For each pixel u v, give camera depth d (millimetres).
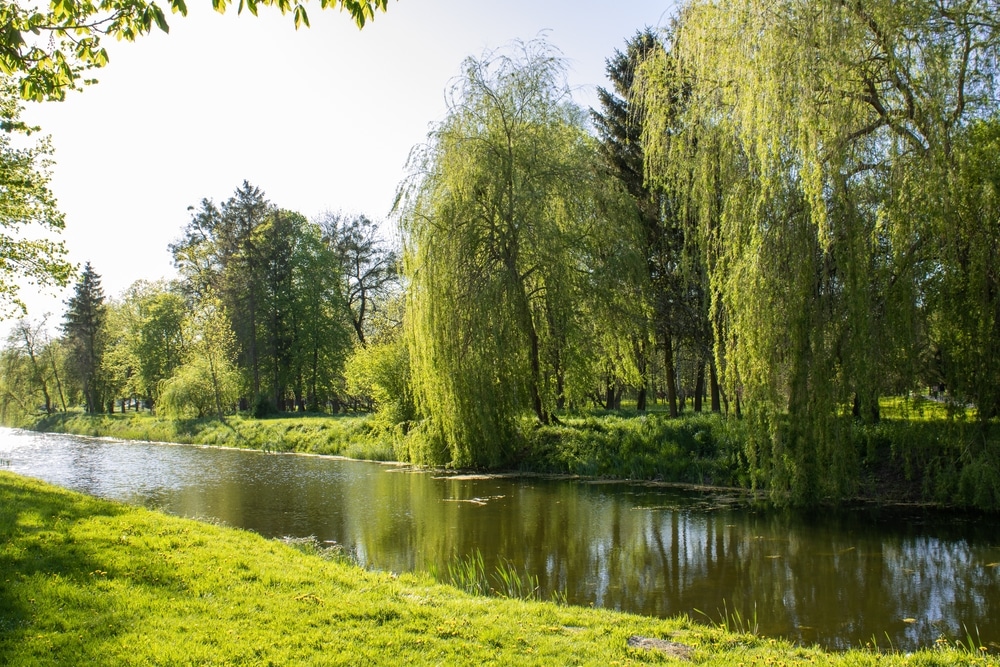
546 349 22969
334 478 21891
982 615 9039
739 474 18516
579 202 21859
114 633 6211
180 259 52781
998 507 13812
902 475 16156
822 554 12125
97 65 7594
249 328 49062
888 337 14000
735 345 16109
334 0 6516
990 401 14008
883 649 7953
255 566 8578
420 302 21250
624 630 7379
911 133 13484
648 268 23500
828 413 14508
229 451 32312
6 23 6879
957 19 13430
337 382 51312
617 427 22484
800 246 14398
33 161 18078
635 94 21875
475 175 21078
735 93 15406
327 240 51969
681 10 16859
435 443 23250
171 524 10492
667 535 13727
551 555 12461
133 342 56312
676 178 19656
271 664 5746
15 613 6426
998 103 13922
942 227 13016
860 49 13258
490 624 7227
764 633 8516
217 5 6484
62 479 22641
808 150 13398
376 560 12219
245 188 51344
